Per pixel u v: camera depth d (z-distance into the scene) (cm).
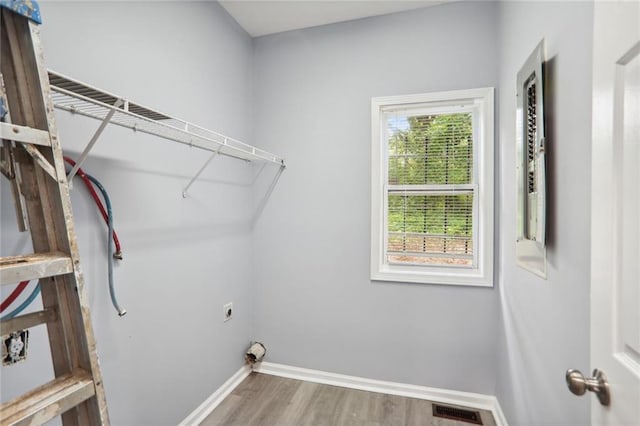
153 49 155
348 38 226
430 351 212
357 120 225
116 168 137
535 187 129
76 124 119
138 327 148
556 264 112
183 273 177
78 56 120
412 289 215
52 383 65
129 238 143
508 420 172
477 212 209
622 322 61
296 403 205
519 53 153
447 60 206
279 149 242
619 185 63
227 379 217
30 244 105
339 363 230
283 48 240
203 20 191
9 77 67
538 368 129
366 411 197
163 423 163
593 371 71
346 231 228
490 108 197
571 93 101
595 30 72
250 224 244
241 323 234
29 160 70
